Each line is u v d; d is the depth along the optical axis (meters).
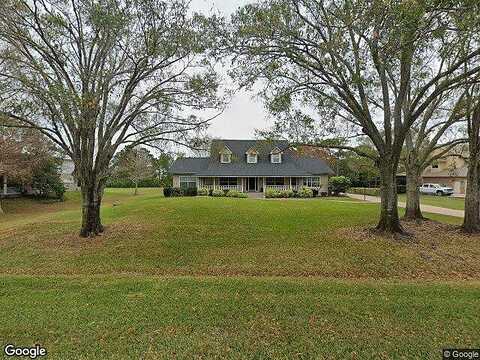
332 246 9.24
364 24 7.63
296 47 9.10
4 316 4.59
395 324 4.36
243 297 5.40
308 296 5.46
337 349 3.70
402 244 9.48
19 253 8.85
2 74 8.38
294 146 10.95
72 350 3.66
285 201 20.34
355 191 36.69
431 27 6.77
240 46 9.02
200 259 8.32
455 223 14.02
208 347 3.74
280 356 3.55
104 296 5.48
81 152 10.07
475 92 11.69
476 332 4.13
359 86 9.82
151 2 8.40
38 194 30.95
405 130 10.01
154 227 11.45
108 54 9.62
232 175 31.45
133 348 3.71
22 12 8.11
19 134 21.56
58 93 7.63
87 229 10.30
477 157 11.65
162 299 5.31
